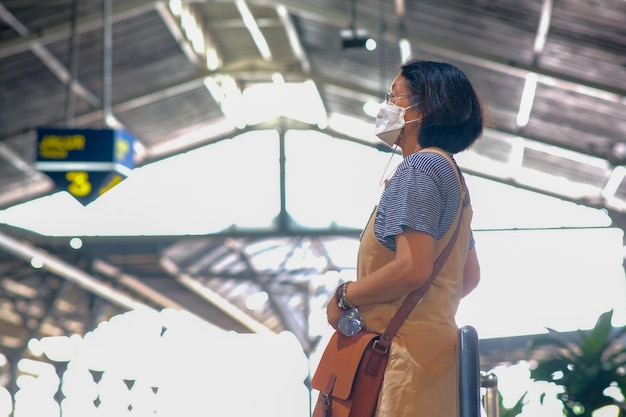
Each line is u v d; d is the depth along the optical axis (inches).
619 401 232.4
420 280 74.5
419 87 82.3
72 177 354.3
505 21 440.8
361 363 76.5
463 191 79.8
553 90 503.8
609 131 546.6
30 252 681.6
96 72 549.3
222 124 706.2
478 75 521.7
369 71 586.9
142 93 597.3
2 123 579.5
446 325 77.4
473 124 82.7
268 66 615.2
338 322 78.0
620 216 665.6
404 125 82.7
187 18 529.7
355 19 495.5
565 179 658.2
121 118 633.6
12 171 646.5
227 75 609.6
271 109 701.3
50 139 355.6
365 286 76.2
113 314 936.9
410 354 75.7
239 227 685.9
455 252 79.1
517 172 670.5
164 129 679.1
